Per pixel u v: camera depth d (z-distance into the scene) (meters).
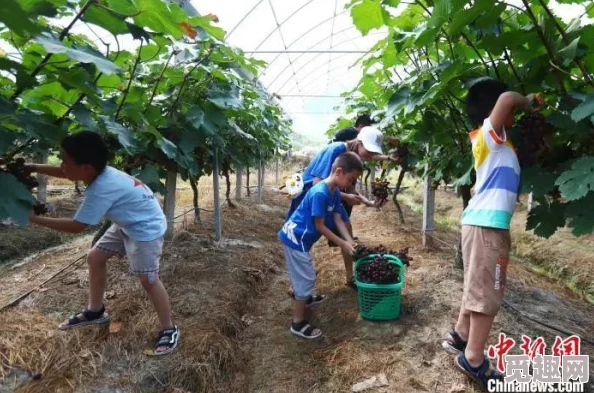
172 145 3.04
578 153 2.14
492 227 2.06
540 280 4.35
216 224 4.95
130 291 3.22
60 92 2.08
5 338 2.47
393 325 2.96
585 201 1.96
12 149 2.06
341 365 2.67
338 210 3.34
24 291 3.24
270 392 2.54
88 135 2.25
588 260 4.74
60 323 2.74
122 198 2.36
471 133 2.29
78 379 2.29
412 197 10.03
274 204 8.94
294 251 2.98
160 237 2.54
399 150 5.12
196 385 2.47
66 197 7.06
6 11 1.22
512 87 2.26
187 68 3.59
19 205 1.46
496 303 2.11
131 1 1.84
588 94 1.69
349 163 2.94
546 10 1.84
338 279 3.97
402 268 3.06
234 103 3.65
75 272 3.59
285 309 3.59
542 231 2.29
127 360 2.48
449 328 2.84
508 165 2.09
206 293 3.45
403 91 2.78
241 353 2.93
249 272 4.15
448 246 4.92
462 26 2.02
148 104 3.13
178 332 2.70
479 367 2.27
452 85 2.61
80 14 1.82
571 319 3.18
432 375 2.44
